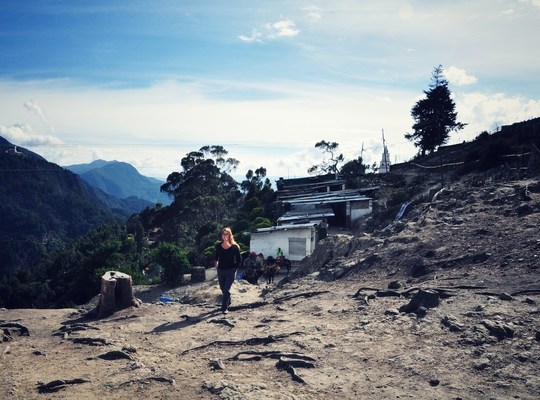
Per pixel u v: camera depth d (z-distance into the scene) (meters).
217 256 10.27
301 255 33.97
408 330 7.03
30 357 7.21
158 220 102.38
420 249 13.02
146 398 5.29
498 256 10.67
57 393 5.52
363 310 8.55
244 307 10.44
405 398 4.91
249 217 59.72
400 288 10.09
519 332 6.21
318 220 38.31
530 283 8.51
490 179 30.08
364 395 5.08
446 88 73.56
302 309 9.49
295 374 5.70
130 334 8.73
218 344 7.43
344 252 17.25
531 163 26.22
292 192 56.41
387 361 5.97
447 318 7.05
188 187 98.44
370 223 32.69
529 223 12.50
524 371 5.19
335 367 5.96
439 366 5.60
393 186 48.03
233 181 109.62
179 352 7.29
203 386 5.54
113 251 43.34
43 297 67.25
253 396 5.08
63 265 100.44
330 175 61.19
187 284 31.55
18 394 5.49
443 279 10.02
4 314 11.34
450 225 14.59
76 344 8.01
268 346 7.03
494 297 7.86
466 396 4.81
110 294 10.83
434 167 52.41
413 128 75.38
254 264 27.61
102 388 5.66
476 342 6.12
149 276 48.62
